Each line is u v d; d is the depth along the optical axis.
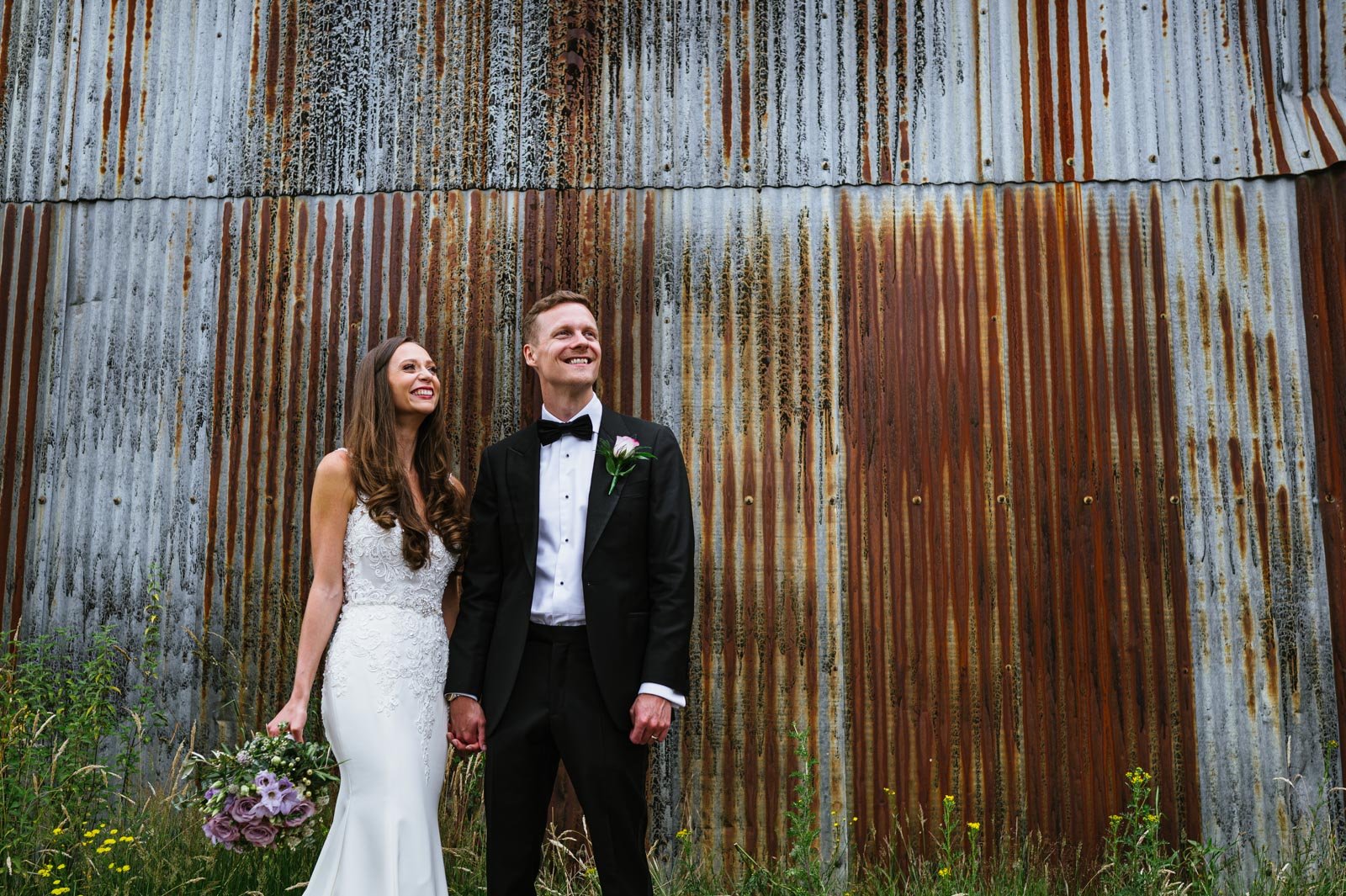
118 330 3.93
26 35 4.11
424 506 2.97
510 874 2.64
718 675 3.64
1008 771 3.56
